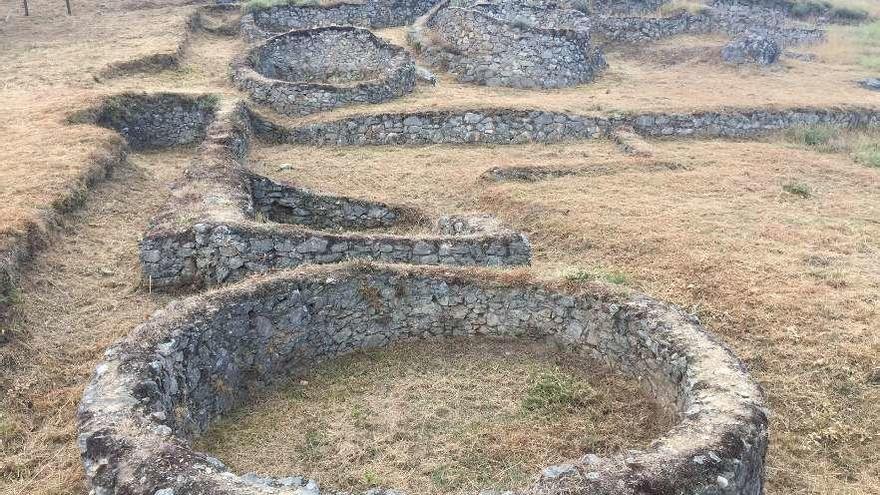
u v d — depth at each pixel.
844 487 6.09
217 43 25.44
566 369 7.73
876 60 25.70
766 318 8.60
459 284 8.18
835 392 7.35
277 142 17.25
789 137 18.42
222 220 9.53
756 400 5.82
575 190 13.70
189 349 6.48
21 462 6.00
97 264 9.84
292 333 7.59
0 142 13.37
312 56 22.36
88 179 12.05
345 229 12.13
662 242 10.96
